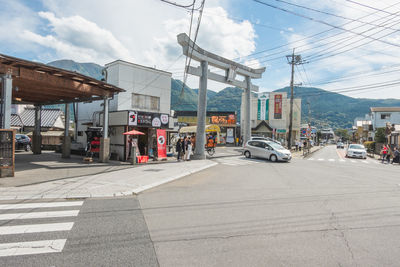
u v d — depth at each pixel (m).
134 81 19.56
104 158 15.06
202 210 6.11
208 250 3.90
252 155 20.48
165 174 11.45
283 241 4.30
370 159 26.61
